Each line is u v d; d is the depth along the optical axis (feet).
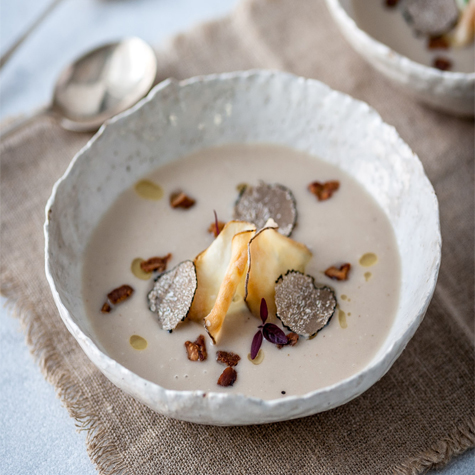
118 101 2.04
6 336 1.78
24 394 1.72
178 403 1.47
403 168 1.72
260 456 1.62
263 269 1.63
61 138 2.02
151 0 2.26
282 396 1.57
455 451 1.62
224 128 1.83
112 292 1.67
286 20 2.19
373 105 2.06
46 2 2.27
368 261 1.70
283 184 1.79
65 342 1.76
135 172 1.80
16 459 1.65
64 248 1.68
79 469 1.64
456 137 2.00
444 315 1.76
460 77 1.83
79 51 2.18
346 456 1.62
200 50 2.14
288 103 1.81
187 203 1.77
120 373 1.49
